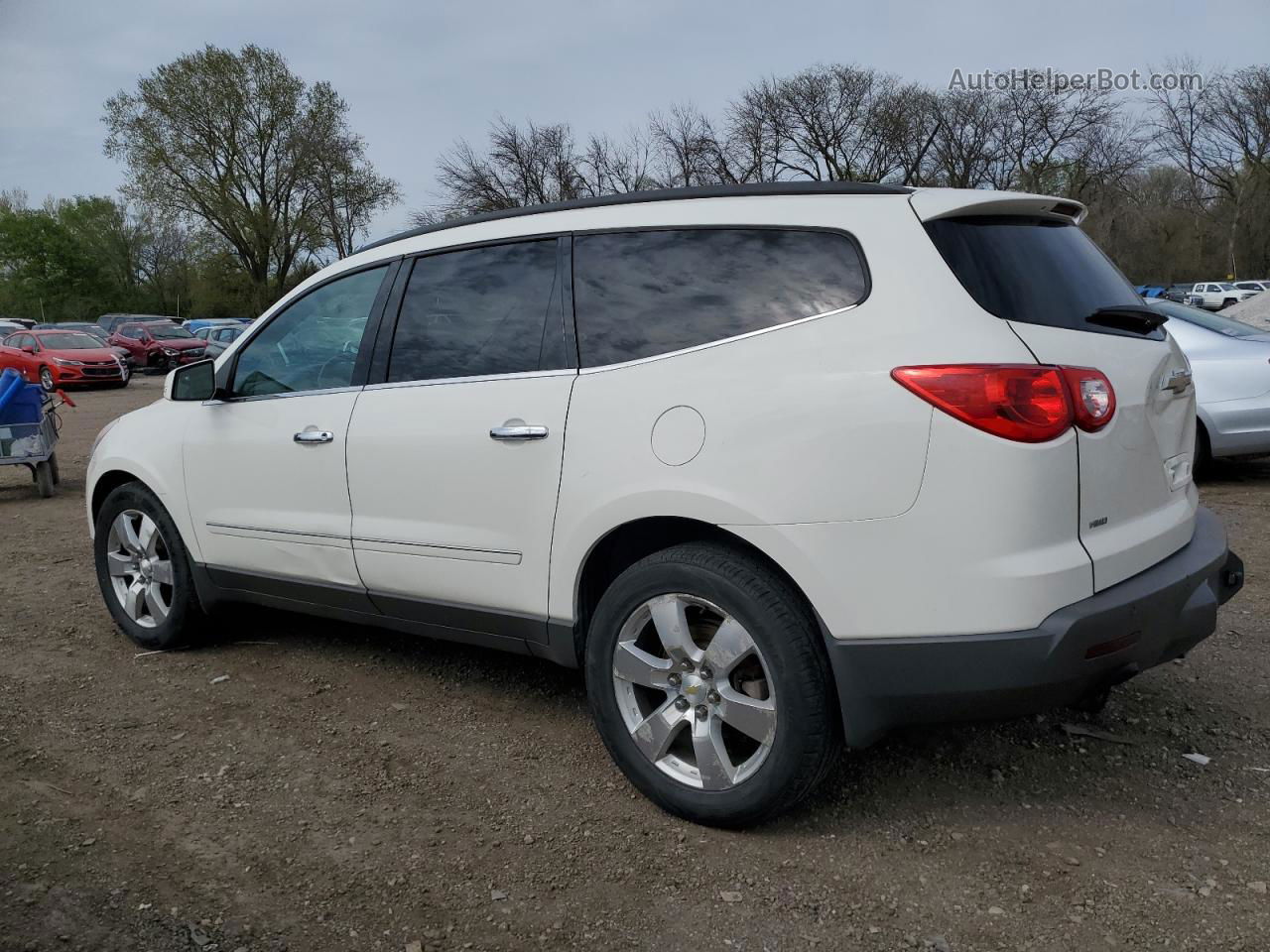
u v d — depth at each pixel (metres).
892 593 2.52
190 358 32.94
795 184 2.95
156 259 77.50
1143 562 2.71
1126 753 3.29
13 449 9.10
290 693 3.98
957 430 2.45
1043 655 2.43
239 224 50.81
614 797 3.07
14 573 6.16
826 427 2.58
